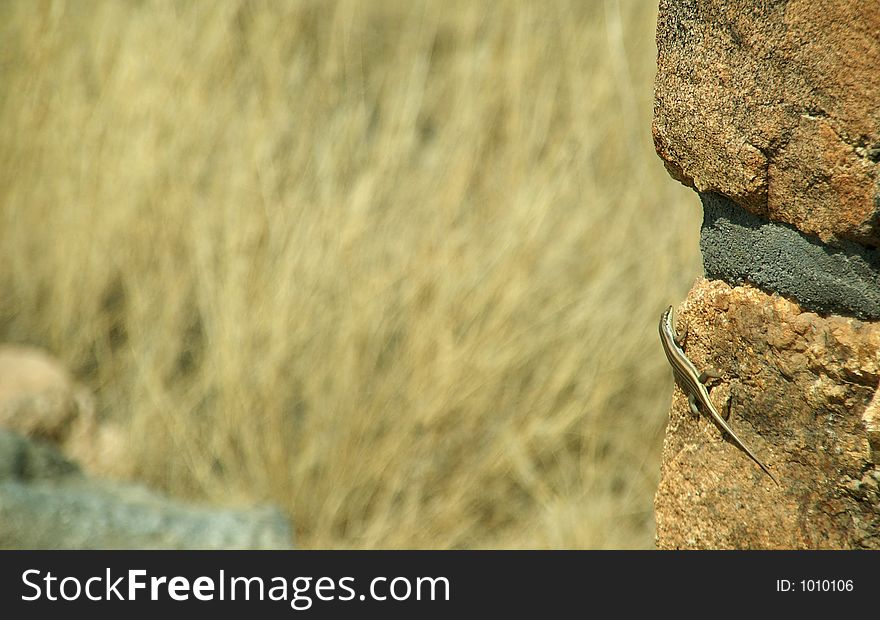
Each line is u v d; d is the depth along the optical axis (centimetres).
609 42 888
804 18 198
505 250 784
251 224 812
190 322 859
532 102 868
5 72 938
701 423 241
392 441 759
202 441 792
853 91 192
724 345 231
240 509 629
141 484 686
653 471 791
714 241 232
